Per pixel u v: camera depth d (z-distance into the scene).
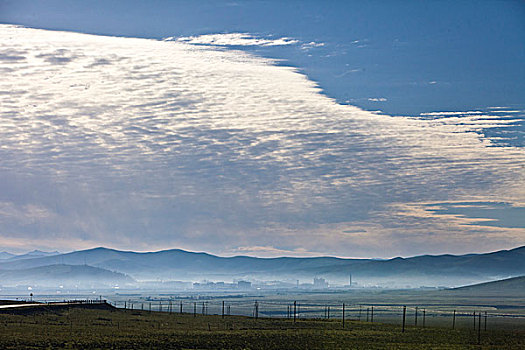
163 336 128.00
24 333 121.06
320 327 176.25
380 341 136.38
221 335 136.00
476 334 166.12
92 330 139.50
